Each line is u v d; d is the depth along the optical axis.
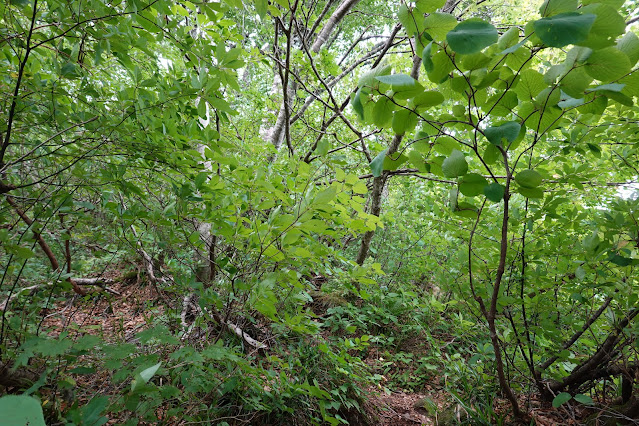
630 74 0.92
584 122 1.75
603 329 2.17
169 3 1.41
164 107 1.60
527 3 4.58
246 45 4.18
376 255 5.70
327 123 3.95
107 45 1.38
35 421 0.34
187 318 2.99
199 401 1.68
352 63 5.98
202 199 1.74
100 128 1.55
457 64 1.04
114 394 1.27
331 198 1.41
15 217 1.89
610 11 0.80
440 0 0.90
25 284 1.88
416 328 4.12
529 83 1.09
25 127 1.60
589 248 1.96
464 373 2.87
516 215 2.21
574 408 2.38
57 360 1.52
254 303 1.64
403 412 3.06
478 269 2.30
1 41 1.34
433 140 1.33
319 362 2.74
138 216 1.70
